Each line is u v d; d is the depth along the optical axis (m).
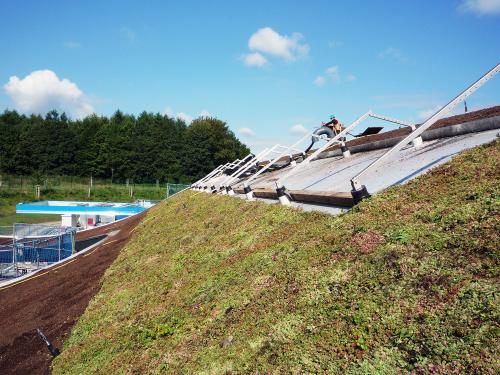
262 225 12.48
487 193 6.90
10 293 21.86
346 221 8.77
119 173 95.25
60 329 13.73
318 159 23.38
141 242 22.72
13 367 11.98
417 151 12.87
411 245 6.41
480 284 4.88
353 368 4.62
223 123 111.88
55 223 59.25
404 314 5.05
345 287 6.29
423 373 4.14
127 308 12.27
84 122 108.06
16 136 92.56
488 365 3.84
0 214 64.19
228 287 9.09
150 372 7.30
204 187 34.81
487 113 13.77
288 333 5.90
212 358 6.45
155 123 107.25
